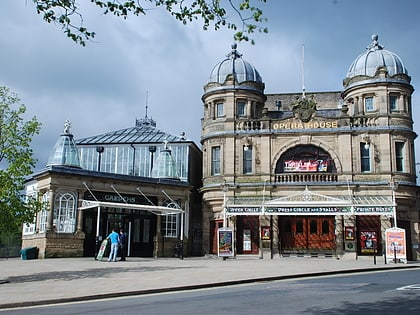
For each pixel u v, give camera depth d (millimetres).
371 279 18562
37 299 13141
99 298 14047
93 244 32969
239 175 38031
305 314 10336
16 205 18656
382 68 37500
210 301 12625
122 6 11242
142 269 22328
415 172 37375
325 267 23719
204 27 11594
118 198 34562
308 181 37000
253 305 11734
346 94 39750
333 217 36719
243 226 37688
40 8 11344
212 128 39500
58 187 31750
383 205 32438
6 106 19344
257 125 38656
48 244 30766
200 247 41062
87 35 11773
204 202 39062
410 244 35938
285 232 37281
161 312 10883
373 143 36844
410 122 37562
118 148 41969
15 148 19078
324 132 37375
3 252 39062
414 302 12000
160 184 36281
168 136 43500
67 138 35062
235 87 39344
